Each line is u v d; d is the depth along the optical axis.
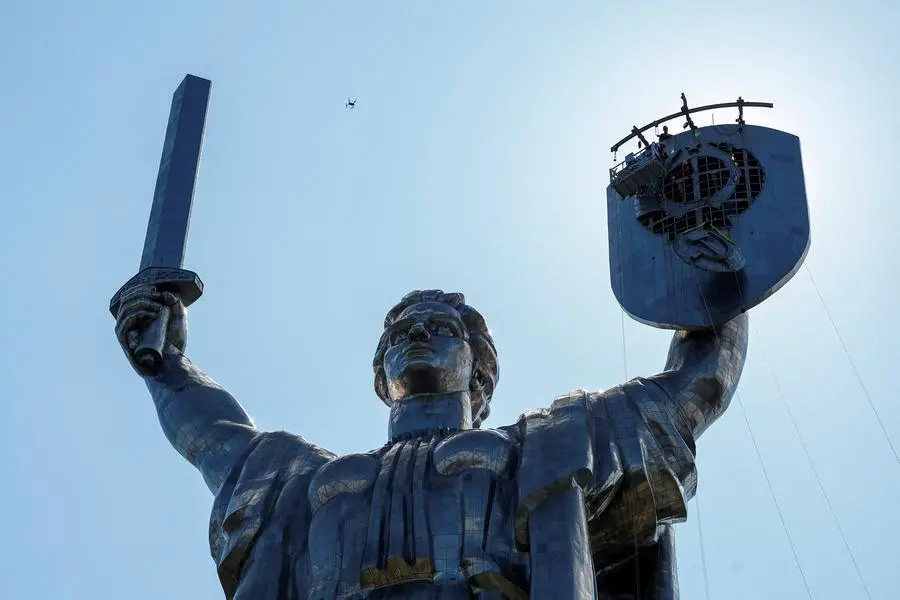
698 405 35.03
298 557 33.72
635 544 34.38
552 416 34.59
